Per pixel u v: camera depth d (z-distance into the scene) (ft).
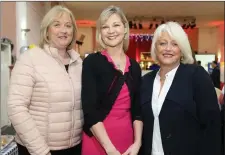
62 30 5.53
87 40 48.62
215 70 25.00
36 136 5.05
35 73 5.17
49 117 5.19
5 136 9.44
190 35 50.62
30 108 5.32
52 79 5.22
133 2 30.42
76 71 5.64
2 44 16.05
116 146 5.12
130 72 5.42
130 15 39.09
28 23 20.16
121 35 5.37
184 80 5.14
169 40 5.23
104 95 5.13
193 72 5.16
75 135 5.58
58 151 5.37
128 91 5.26
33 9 21.84
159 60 5.53
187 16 39.70
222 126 5.59
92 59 5.25
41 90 5.17
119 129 5.15
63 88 5.26
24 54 5.34
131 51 49.11
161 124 5.10
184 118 4.99
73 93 5.39
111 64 5.24
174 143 5.01
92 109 5.03
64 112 5.30
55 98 5.18
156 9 34.81
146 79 5.66
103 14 5.33
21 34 19.06
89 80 5.13
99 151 5.22
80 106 5.56
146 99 5.37
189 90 5.04
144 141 5.43
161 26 5.36
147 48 48.85
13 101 5.03
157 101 5.24
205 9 34.58
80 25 46.93
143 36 48.67
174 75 5.29
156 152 5.21
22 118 4.99
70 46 5.90
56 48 5.63
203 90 4.94
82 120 5.64
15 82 5.12
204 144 4.95
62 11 5.59
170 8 34.01
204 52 50.47
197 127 5.07
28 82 5.12
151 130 5.27
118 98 5.16
